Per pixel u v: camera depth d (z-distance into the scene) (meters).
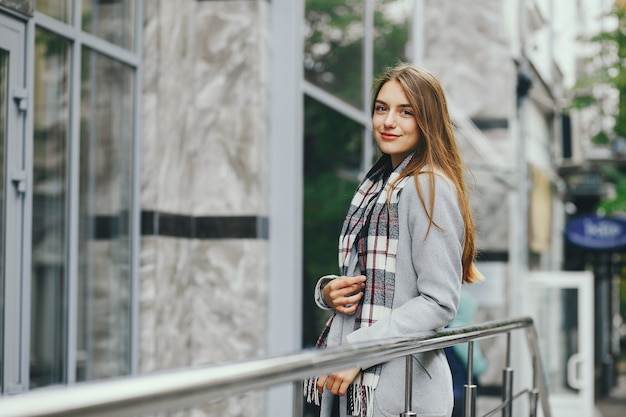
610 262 32.78
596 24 23.83
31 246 6.18
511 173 13.62
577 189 27.88
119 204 7.23
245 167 8.00
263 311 8.05
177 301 7.75
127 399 1.86
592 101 24.00
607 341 33.97
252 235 7.98
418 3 12.91
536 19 18.36
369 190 3.70
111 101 7.16
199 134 8.08
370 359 3.05
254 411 7.74
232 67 8.04
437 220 3.44
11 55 6.04
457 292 3.46
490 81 14.83
